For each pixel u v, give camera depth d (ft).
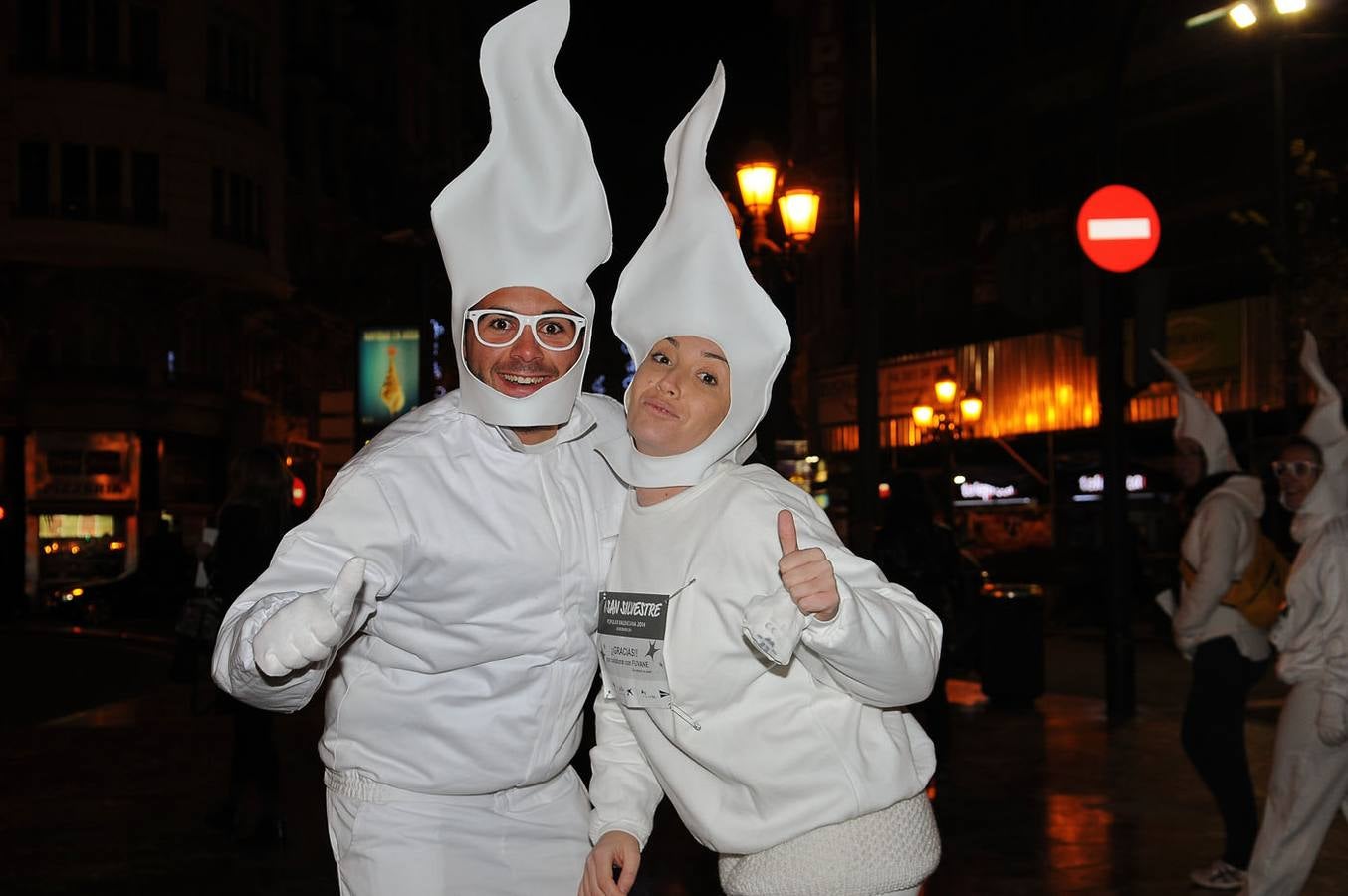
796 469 45.16
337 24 143.33
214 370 121.60
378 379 55.93
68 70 111.34
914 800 9.64
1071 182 97.30
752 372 9.88
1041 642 41.24
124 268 112.47
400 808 9.96
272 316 128.98
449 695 10.00
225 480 123.85
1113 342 38.70
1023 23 102.27
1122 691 38.24
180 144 114.62
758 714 9.33
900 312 115.34
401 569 9.68
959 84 109.29
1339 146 76.95
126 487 114.32
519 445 10.07
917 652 8.80
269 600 8.88
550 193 10.16
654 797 10.37
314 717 40.04
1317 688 16.15
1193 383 78.74
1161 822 24.22
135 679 55.72
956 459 99.14
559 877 10.37
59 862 22.27
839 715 9.27
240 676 8.52
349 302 132.67
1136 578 64.85
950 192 110.22
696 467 9.70
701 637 9.41
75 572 112.57
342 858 10.10
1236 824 19.83
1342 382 57.62
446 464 9.92
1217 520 19.71
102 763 32.48
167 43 114.93
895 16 116.37
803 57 129.39
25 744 35.73
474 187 10.18
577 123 10.31
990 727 36.27
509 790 10.29
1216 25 84.38
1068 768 29.73
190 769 31.55
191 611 25.18
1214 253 84.38
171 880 21.12
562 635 10.17
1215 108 84.69
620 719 10.52
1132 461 82.79
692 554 9.54
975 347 98.17
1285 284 61.52
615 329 10.29
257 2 122.52
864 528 34.35
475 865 10.03
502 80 10.27
